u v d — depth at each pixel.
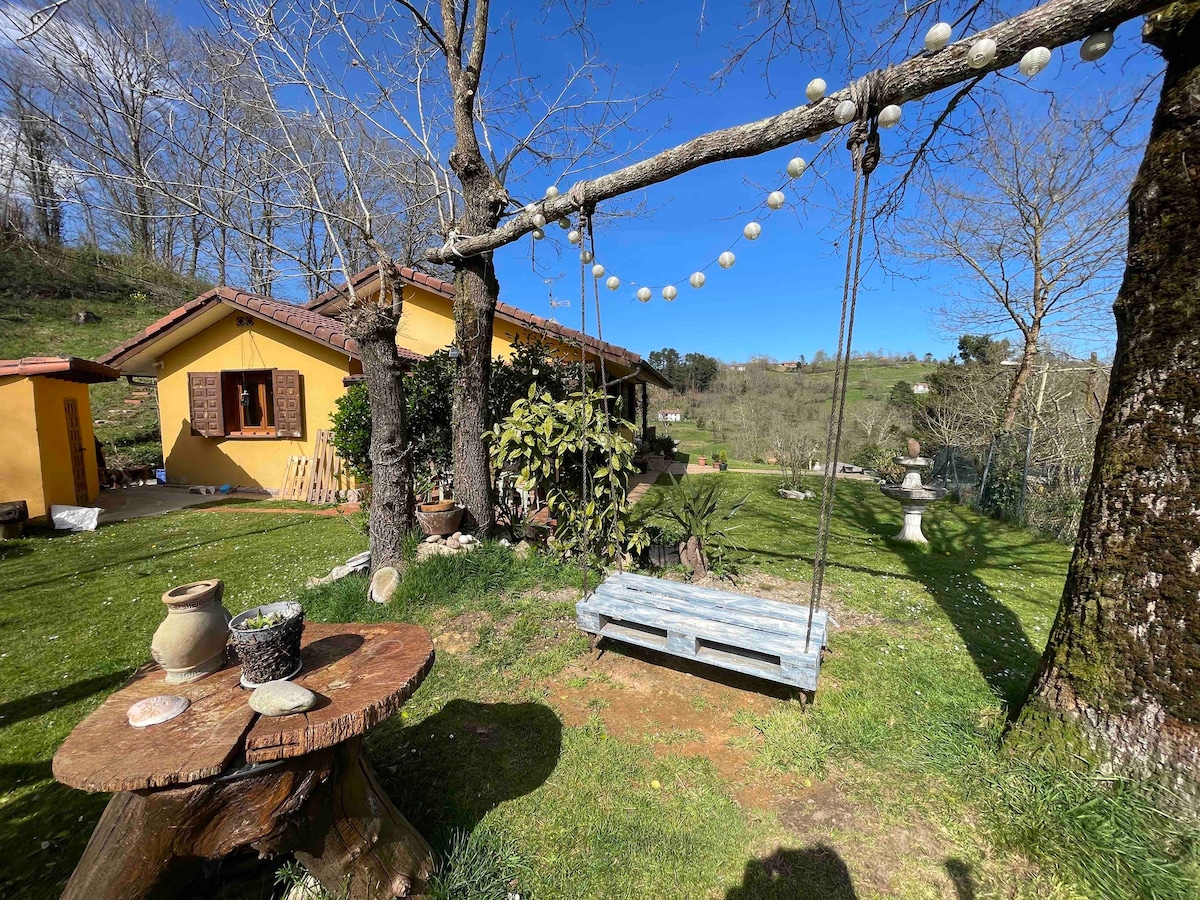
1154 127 1.74
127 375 9.03
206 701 1.41
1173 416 1.69
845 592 4.17
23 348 12.53
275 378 8.63
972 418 10.80
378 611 3.53
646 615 2.77
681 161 2.31
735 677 2.84
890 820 1.87
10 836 1.87
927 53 1.69
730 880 1.66
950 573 4.73
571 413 4.07
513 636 3.24
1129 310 1.81
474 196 4.34
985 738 2.22
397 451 4.09
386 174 5.41
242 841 1.27
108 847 1.24
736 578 4.42
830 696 2.62
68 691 2.82
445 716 2.51
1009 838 1.75
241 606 3.90
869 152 1.86
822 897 1.60
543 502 4.89
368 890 1.49
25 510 6.10
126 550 5.50
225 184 4.52
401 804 1.95
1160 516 1.73
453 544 4.23
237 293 8.29
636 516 6.81
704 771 2.14
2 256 12.91
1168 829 1.66
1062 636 2.01
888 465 10.44
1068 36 1.52
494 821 1.88
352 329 3.88
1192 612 1.67
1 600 4.11
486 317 4.49
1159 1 1.41
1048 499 6.86
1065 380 9.45
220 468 9.06
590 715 2.52
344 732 1.30
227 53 4.01
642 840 1.80
